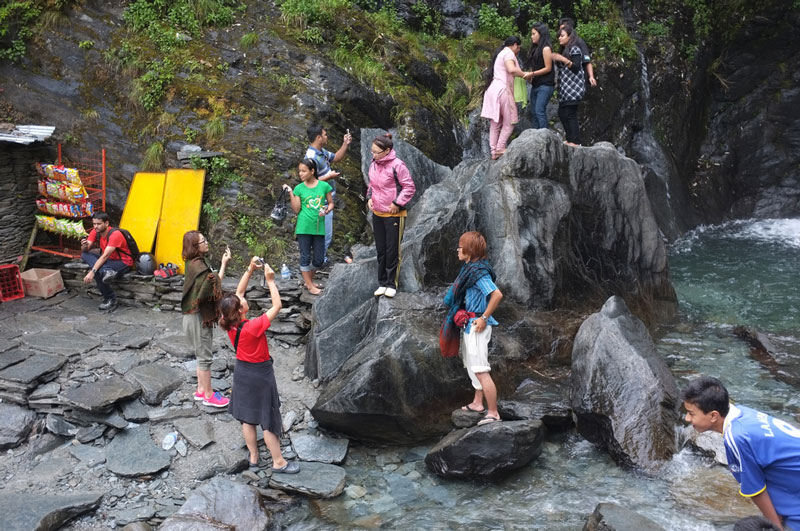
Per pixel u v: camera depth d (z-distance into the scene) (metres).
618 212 8.91
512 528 5.31
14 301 9.02
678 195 14.89
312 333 7.46
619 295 8.78
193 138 10.04
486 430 5.91
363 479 6.12
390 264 7.10
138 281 9.04
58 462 6.01
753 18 15.96
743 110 16.59
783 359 8.06
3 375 6.77
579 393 6.50
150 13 10.83
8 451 6.14
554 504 5.60
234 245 9.48
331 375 7.07
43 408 6.59
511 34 14.04
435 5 13.88
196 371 7.38
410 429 6.57
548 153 8.23
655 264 9.28
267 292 8.58
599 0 15.29
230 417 6.73
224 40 11.02
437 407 6.61
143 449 6.16
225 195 9.71
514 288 7.97
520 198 8.01
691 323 9.35
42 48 10.41
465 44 13.64
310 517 5.56
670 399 6.33
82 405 6.34
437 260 7.84
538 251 8.03
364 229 10.17
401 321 6.90
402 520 5.48
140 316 8.69
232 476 6.00
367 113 11.20
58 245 10.16
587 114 13.75
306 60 11.06
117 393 6.60
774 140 16.52
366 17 12.60
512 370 7.26
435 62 13.04
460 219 8.11
